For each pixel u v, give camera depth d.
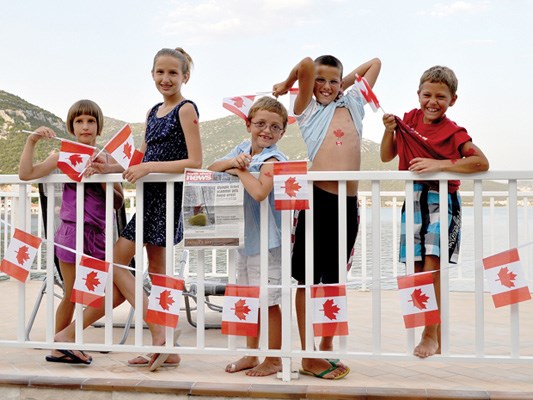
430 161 2.82
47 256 3.10
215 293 4.02
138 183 2.99
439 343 3.16
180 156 3.20
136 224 3.00
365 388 2.69
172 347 2.96
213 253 6.09
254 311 2.87
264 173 2.84
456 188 3.10
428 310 2.80
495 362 2.79
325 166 3.14
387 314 4.74
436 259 3.07
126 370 3.03
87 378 2.86
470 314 4.75
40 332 4.00
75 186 3.24
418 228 3.10
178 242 3.27
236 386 2.73
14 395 2.85
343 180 2.84
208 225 2.87
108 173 3.10
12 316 4.57
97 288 3.01
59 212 3.33
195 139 3.13
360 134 3.27
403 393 2.62
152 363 3.03
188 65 3.35
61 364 3.14
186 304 4.16
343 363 3.19
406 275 2.82
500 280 2.77
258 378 2.89
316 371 2.91
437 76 3.12
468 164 2.78
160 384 2.76
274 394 2.67
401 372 3.03
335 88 3.25
